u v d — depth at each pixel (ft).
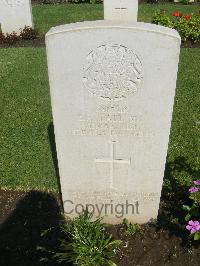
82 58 2.39
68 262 2.85
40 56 6.33
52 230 3.10
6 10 7.14
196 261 2.80
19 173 3.65
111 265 2.70
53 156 3.86
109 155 2.81
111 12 6.09
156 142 2.71
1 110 4.71
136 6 5.99
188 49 6.54
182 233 3.01
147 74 2.42
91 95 2.53
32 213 3.26
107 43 2.33
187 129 4.22
